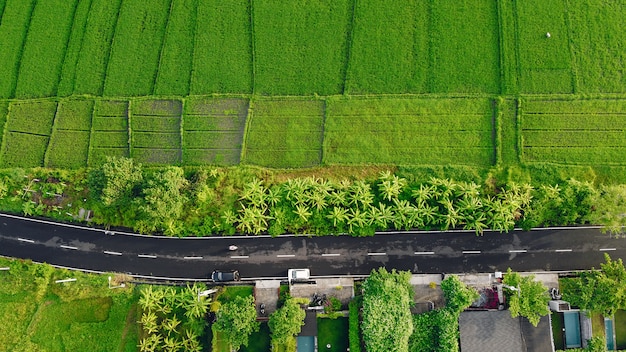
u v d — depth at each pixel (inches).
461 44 2255.2
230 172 2201.0
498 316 1996.8
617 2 2261.3
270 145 2233.0
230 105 2267.5
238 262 2165.4
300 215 2076.8
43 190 2213.3
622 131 2181.3
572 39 2241.6
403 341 1871.3
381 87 2246.6
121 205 2149.4
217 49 2304.4
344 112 2235.5
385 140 2213.3
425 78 2244.1
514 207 2030.0
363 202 2064.5
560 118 2196.1
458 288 1929.1
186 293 2048.5
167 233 2172.7
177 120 2271.2
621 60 2222.0
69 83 2316.7
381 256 2139.5
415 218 2046.0
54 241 2217.0
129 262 2190.0
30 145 2288.4
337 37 2288.4
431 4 2285.9
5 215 2236.7
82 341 2138.3
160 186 1955.0
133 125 2272.4
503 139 2187.5
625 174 2151.8
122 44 2326.5
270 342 2094.0
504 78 2219.5
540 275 2112.5
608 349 2044.8
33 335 2143.2
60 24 2358.5
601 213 1999.3
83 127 2287.2
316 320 2075.5
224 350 2080.5
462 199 2086.6
